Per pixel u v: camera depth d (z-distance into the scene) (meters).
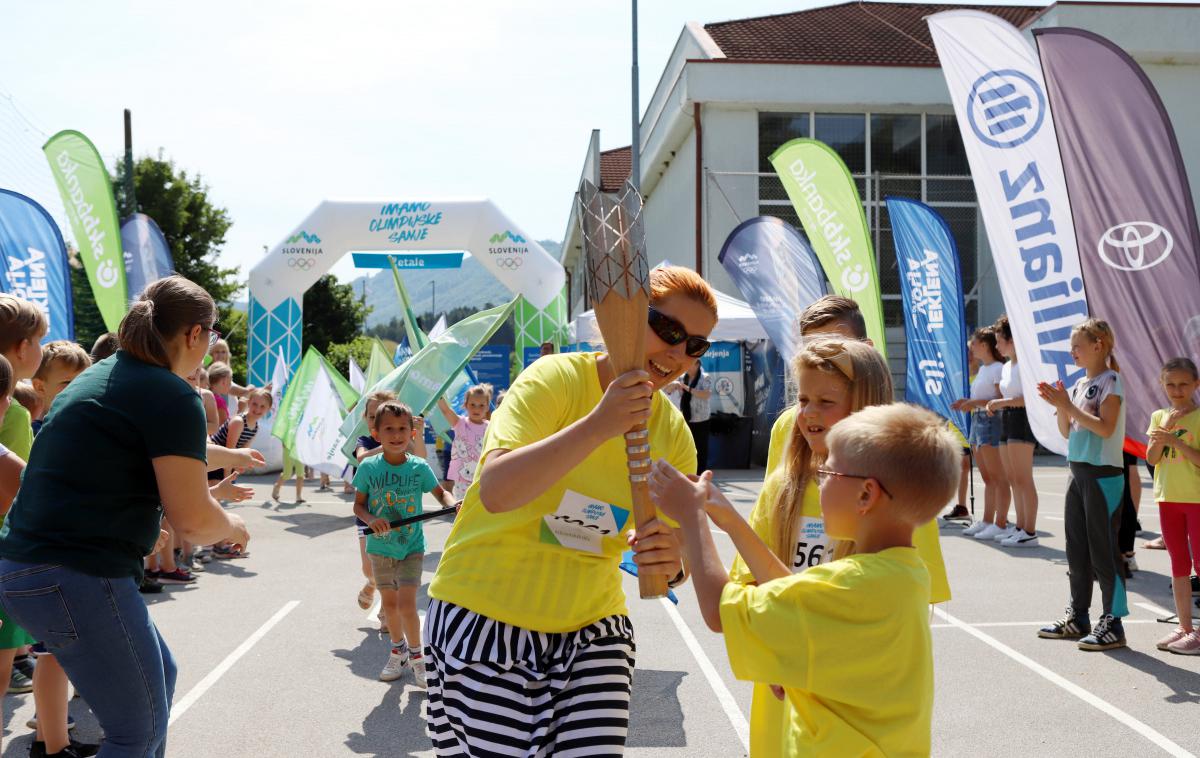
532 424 2.30
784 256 12.12
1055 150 7.45
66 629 2.84
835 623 1.99
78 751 4.08
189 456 2.94
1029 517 9.64
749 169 20.27
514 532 2.36
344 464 14.43
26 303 4.15
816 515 2.65
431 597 2.45
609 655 2.41
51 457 2.90
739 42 23.55
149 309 3.03
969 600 7.34
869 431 2.07
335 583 8.24
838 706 2.02
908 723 2.00
